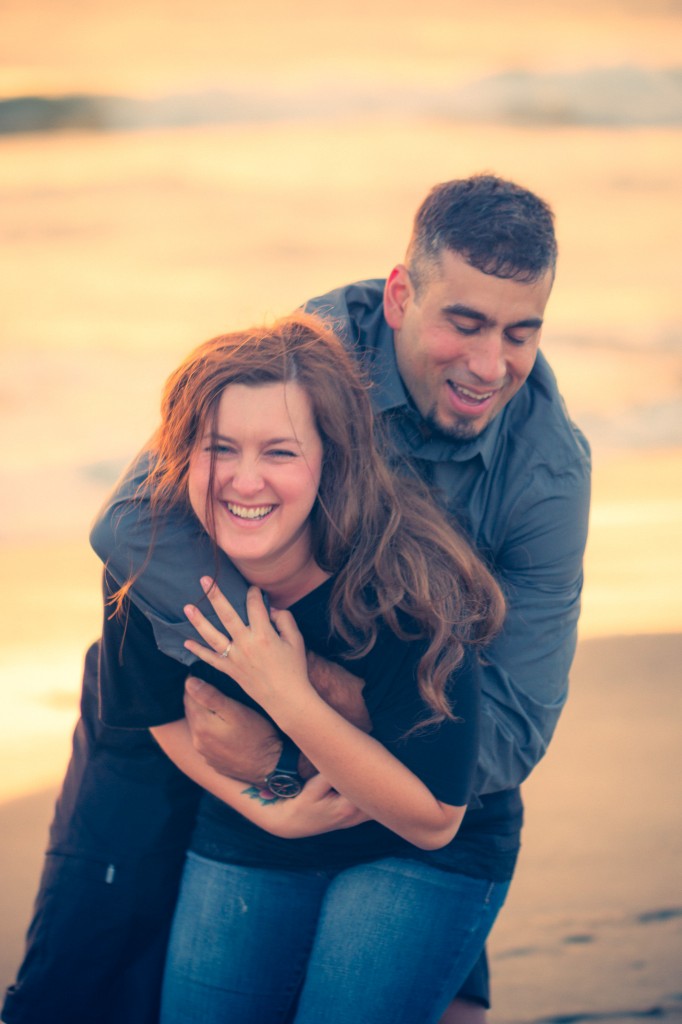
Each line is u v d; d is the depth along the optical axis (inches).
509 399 114.0
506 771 110.0
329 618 99.7
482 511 116.3
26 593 280.8
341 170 843.4
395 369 115.0
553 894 150.9
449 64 1031.0
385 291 116.0
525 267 105.4
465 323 107.6
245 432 92.1
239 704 105.2
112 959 117.3
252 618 98.1
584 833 165.5
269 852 110.3
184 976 111.0
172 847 118.1
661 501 335.6
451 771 98.3
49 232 687.1
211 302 580.4
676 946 140.4
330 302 118.9
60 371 482.6
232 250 669.9
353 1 1212.5
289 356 94.0
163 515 99.3
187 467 97.1
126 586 99.9
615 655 226.1
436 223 108.6
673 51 1058.7
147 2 1169.4
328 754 97.3
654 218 733.3
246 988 109.7
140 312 561.3
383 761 97.9
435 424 113.7
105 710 110.1
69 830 118.5
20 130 909.8
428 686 96.0
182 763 111.3
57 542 326.3
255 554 95.1
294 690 97.0
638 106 978.7
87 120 923.4
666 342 518.3
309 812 104.7
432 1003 104.8
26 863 164.6
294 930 110.8
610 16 1177.4
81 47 1031.6
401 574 96.3
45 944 117.1
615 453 392.8
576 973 134.7
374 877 106.7
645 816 170.4
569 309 564.1
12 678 230.2
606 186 804.6
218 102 951.0
